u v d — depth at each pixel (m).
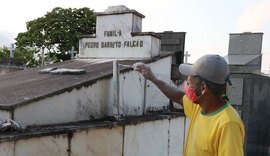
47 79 4.69
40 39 22.17
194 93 1.94
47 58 22.58
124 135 4.18
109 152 3.92
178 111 5.88
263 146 7.91
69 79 4.44
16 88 4.19
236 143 1.69
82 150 3.50
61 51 21.83
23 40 22.69
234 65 7.74
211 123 1.82
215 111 1.86
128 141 4.27
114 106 4.33
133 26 6.00
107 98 4.41
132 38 5.93
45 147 3.08
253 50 8.84
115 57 6.17
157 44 5.90
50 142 3.12
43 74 5.27
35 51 23.16
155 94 5.56
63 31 21.59
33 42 22.44
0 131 2.91
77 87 3.94
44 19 22.39
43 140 3.05
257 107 7.74
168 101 5.95
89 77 4.38
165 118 5.07
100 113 4.31
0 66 11.50
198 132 1.90
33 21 23.02
